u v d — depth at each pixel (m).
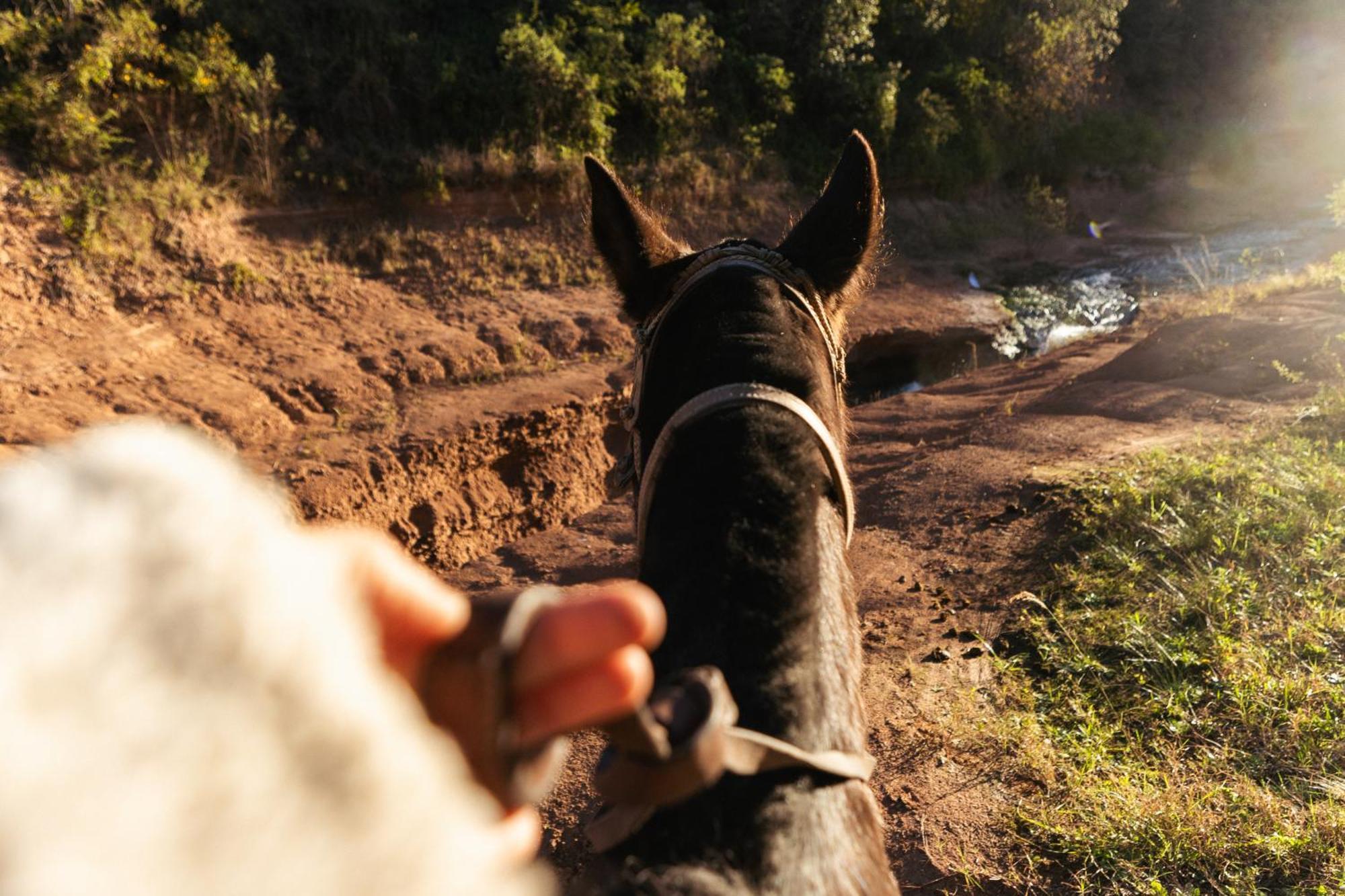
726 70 19.84
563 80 16.53
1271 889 3.06
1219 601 4.53
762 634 1.27
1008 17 25.48
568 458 11.06
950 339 16.72
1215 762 3.67
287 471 9.31
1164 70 31.39
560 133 16.64
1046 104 25.23
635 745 0.83
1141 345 9.85
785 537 1.37
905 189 21.69
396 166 14.75
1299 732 3.74
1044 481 6.43
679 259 2.11
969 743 3.99
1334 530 4.96
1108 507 5.69
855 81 21.02
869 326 16.25
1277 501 5.30
